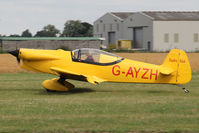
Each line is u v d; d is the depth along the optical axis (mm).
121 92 46375
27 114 31266
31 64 46438
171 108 34188
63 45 191875
